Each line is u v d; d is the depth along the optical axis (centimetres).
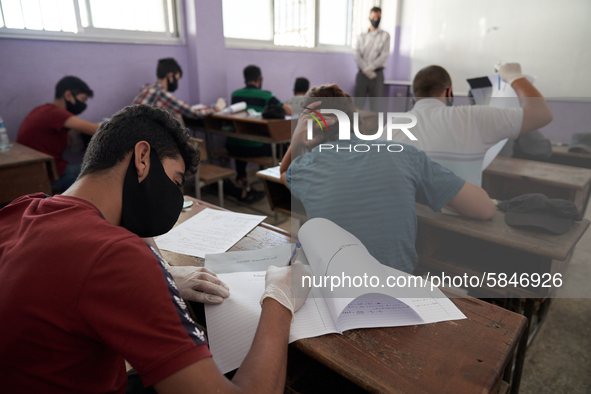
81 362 57
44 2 294
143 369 51
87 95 273
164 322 52
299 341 64
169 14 370
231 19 420
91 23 323
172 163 69
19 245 56
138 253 54
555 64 443
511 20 468
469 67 525
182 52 382
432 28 545
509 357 61
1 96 286
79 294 52
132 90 355
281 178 132
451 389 55
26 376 54
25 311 52
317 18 505
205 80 391
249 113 336
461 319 68
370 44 541
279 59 470
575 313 179
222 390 52
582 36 423
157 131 67
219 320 73
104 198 64
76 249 54
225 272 89
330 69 543
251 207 332
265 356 59
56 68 307
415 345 63
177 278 82
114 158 64
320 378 90
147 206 66
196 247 103
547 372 148
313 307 71
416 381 56
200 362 52
